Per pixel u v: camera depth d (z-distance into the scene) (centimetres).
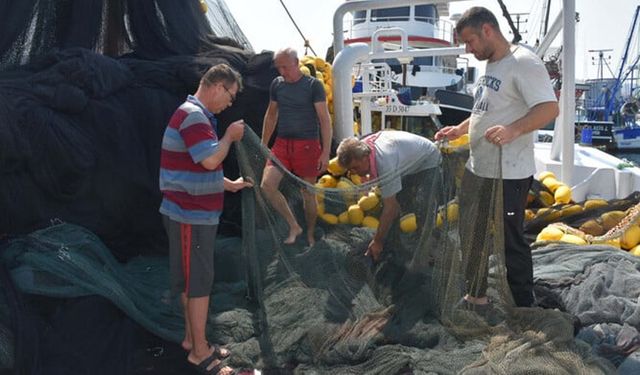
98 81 548
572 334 406
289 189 452
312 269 454
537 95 406
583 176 830
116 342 408
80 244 461
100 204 527
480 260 441
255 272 453
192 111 384
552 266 528
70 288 422
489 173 430
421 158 456
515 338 409
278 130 583
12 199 479
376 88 1186
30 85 531
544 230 622
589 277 494
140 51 686
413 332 424
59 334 402
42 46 652
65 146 500
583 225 645
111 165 529
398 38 1814
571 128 748
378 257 456
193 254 393
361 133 1004
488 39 422
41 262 429
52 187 500
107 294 424
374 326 427
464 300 444
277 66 563
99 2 672
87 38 664
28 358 377
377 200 461
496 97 425
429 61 2073
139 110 569
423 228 450
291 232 455
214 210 395
